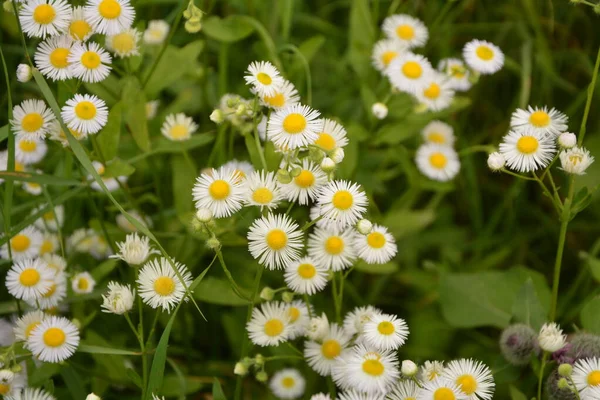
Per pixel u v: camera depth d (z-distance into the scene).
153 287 0.71
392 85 0.81
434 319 0.83
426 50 0.90
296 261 0.73
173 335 0.81
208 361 0.81
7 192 0.73
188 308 0.81
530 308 0.75
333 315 0.82
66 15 0.74
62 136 0.75
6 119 0.84
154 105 0.83
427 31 0.86
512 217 0.87
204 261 0.82
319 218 0.71
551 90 0.89
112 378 0.77
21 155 0.78
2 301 0.79
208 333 0.82
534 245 0.88
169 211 0.81
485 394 0.71
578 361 0.73
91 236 0.80
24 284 0.73
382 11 0.91
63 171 0.80
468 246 0.87
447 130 0.87
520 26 0.89
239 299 0.76
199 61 0.88
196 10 0.76
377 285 0.84
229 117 0.77
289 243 0.71
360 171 0.85
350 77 0.90
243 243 0.79
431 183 0.85
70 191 0.77
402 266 0.86
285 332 0.73
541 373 0.72
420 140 0.88
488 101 0.91
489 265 0.86
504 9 0.90
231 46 0.89
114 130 0.76
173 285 0.71
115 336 0.79
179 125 0.79
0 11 0.83
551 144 0.75
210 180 0.71
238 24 0.82
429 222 0.84
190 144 0.79
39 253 0.78
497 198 0.89
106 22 0.74
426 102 0.83
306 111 0.71
